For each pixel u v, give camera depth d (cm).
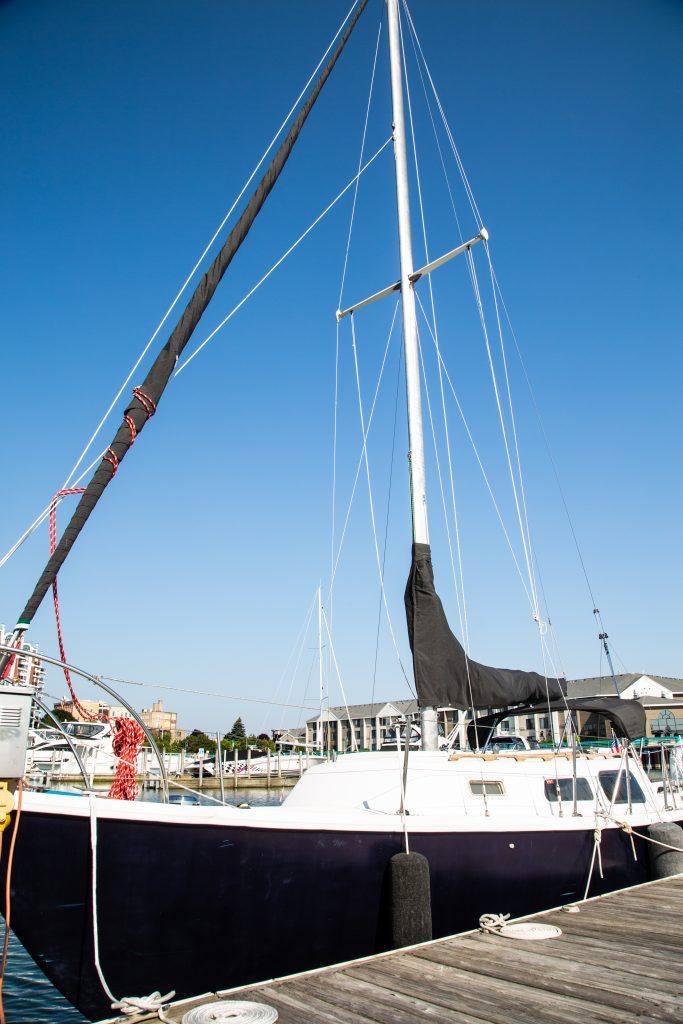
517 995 459
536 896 752
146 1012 449
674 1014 426
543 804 838
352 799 801
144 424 590
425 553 912
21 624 500
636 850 873
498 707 913
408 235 1110
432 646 864
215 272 645
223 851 587
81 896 534
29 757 732
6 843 509
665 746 1106
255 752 5069
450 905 691
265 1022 416
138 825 554
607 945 562
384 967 521
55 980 534
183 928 567
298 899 618
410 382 1020
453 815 754
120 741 608
